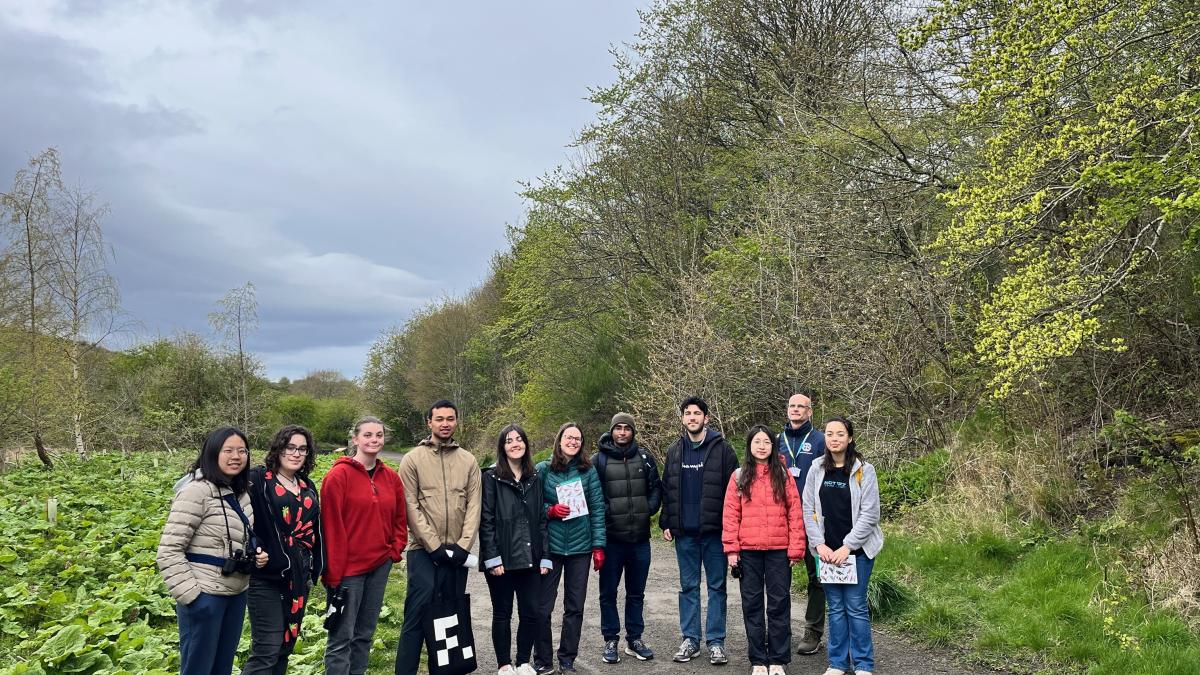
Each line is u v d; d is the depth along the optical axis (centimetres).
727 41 1973
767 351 1186
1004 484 836
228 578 424
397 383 4888
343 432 5538
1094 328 653
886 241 1185
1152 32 704
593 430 1822
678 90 2058
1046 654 564
